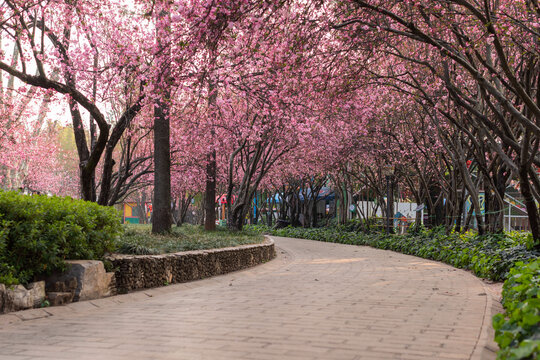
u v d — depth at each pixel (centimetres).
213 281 1196
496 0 1183
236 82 1431
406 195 3972
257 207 5194
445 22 1037
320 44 1181
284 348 480
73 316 684
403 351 467
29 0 1187
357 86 1323
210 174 2619
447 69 1221
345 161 2848
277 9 902
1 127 2398
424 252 1881
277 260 1866
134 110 1461
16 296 680
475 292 911
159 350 473
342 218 3603
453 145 1784
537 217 1175
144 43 1502
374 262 1662
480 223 1712
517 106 1379
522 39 1150
